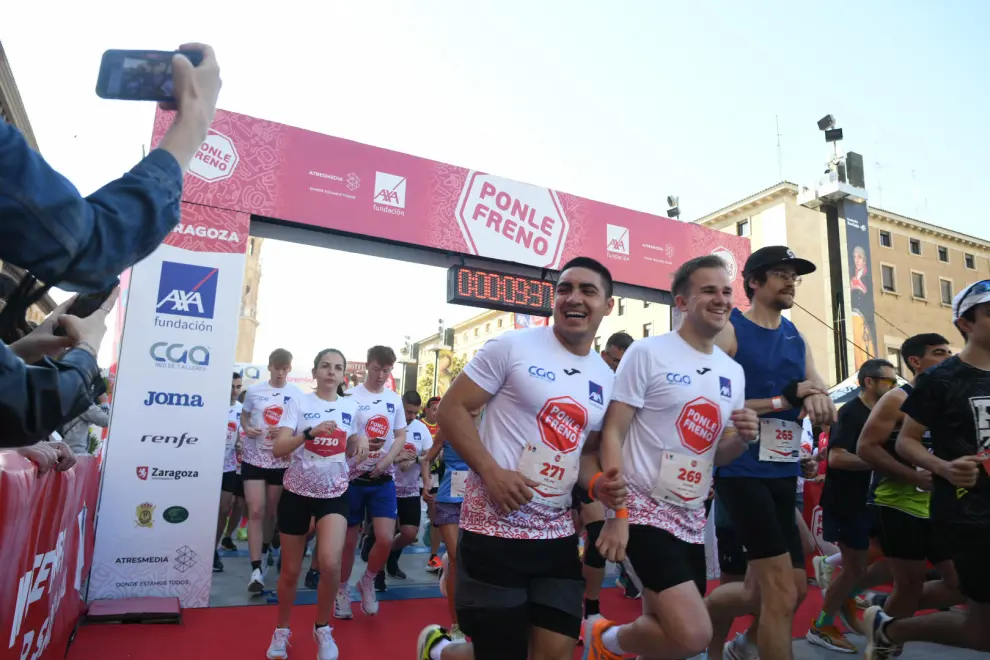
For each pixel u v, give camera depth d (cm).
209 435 515
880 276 2734
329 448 383
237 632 427
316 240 630
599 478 228
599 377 238
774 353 306
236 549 769
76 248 83
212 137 558
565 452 219
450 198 685
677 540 249
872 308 2200
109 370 538
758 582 300
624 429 252
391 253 673
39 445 246
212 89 109
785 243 2362
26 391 94
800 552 297
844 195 2231
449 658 260
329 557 365
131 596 480
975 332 268
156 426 501
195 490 505
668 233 826
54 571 282
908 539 360
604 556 229
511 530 211
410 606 514
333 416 415
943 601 361
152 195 93
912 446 278
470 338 5075
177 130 102
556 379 223
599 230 778
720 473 295
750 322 312
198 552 501
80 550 385
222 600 514
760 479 288
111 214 88
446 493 424
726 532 371
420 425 654
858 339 2144
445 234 678
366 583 487
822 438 672
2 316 104
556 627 211
